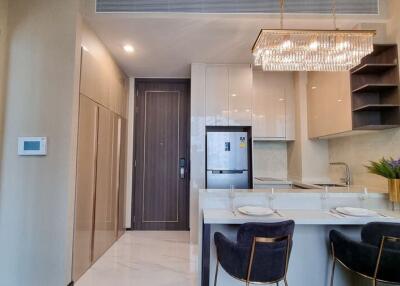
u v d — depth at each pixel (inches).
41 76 97.9
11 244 94.3
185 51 135.6
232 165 151.6
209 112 153.0
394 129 103.0
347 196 91.0
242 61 150.0
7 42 99.0
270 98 170.4
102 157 127.0
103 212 129.3
